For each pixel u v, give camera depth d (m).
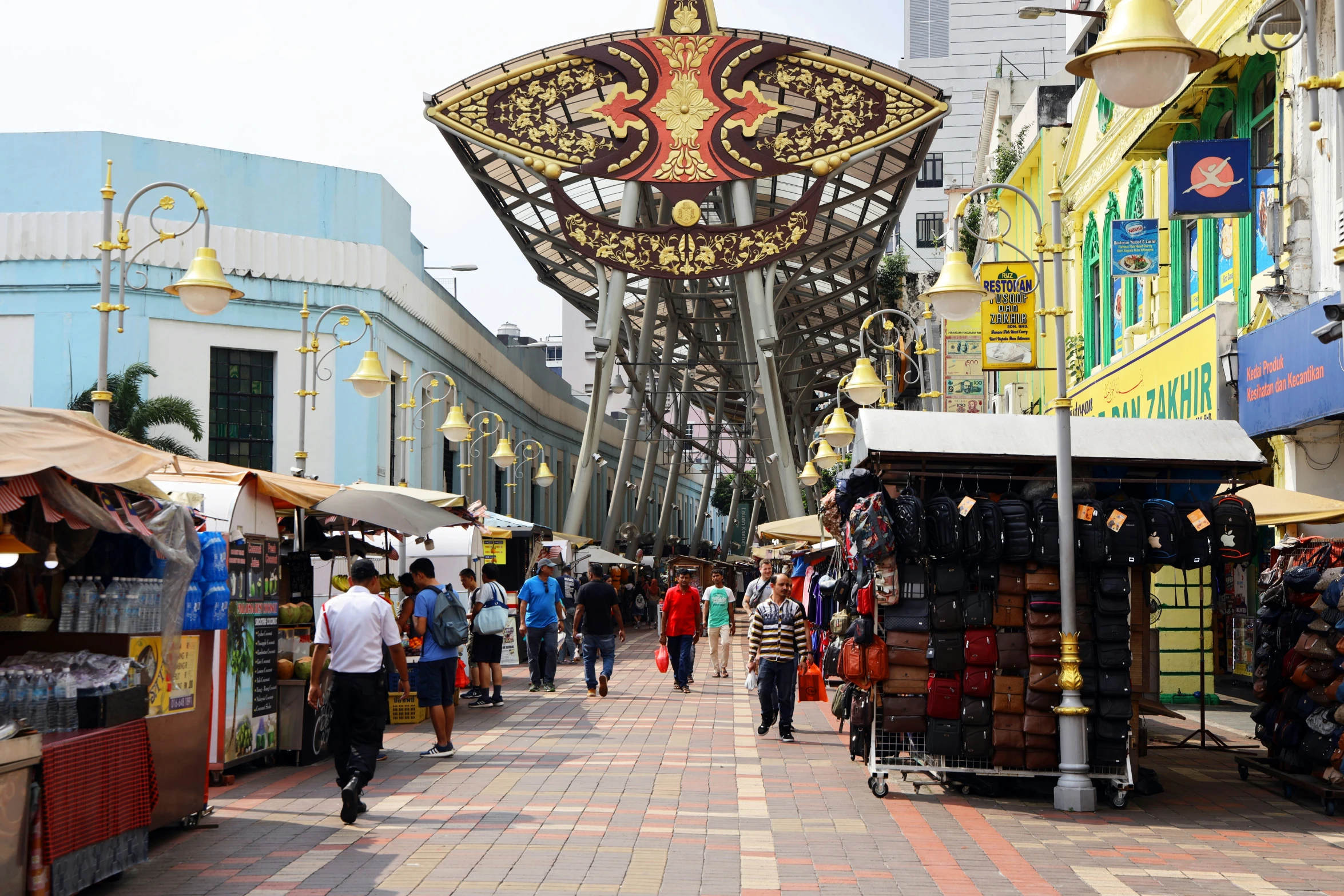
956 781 10.93
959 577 10.59
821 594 18.94
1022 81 38.12
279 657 12.86
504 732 14.83
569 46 35.00
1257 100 16.98
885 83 34.62
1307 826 9.54
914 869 7.86
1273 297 15.30
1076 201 25.70
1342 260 9.40
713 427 81.75
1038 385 28.48
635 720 16.16
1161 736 14.52
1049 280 27.00
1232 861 8.20
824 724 16.31
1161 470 11.26
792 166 34.97
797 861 8.03
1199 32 17.50
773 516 46.09
